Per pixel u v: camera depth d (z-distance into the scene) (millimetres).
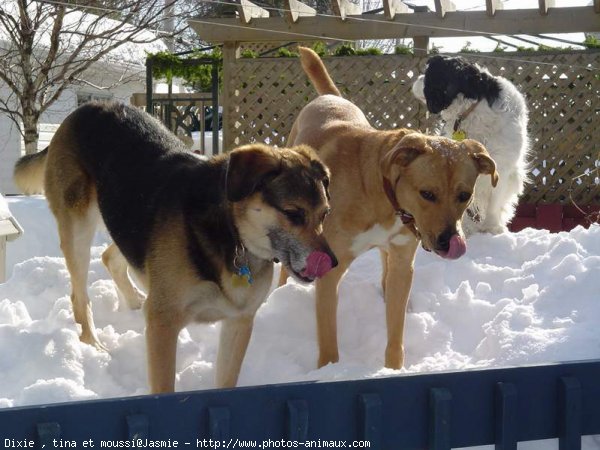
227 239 3439
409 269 3865
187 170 3566
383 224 3783
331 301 3834
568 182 6605
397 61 6773
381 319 4129
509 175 5066
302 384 2982
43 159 4176
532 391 3084
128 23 9125
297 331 4043
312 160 3445
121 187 3713
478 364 3709
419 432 3035
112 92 12336
